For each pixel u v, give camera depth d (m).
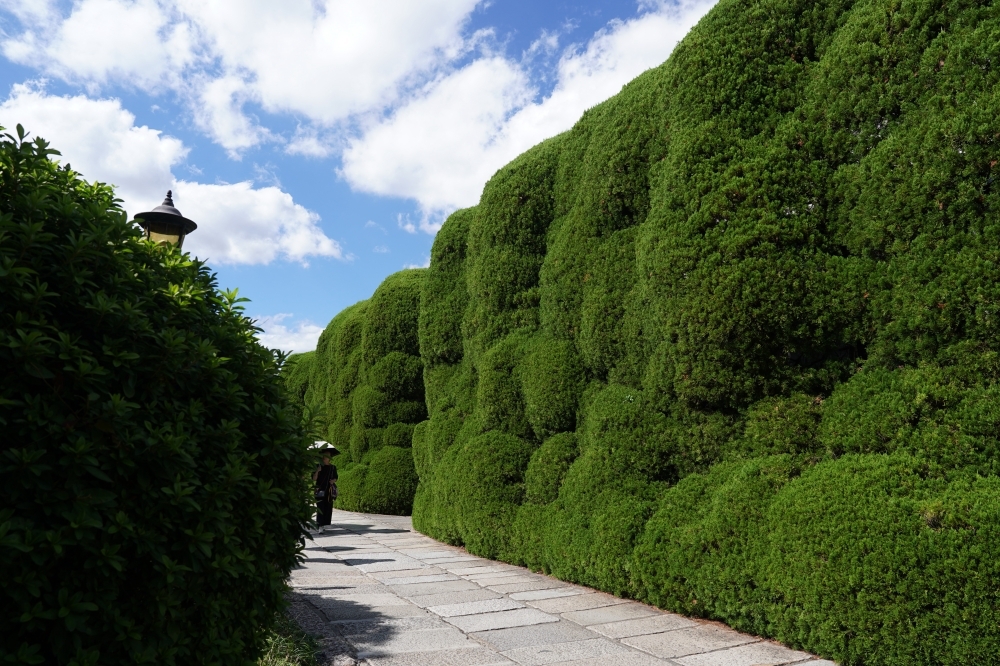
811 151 5.70
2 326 2.46
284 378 3.87
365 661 4.44
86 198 3.21
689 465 6.45
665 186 6.41
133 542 2.65
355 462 16.09
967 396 4.61
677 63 6.68
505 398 8.92
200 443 3.04
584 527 6.86
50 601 2.39
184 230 7.24
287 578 3.81
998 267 4.54
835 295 5.32
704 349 5.91
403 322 15.65
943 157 4.75
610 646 4.77
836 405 5.29
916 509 4.27
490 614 5.69
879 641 4.14
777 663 4.38
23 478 2.34
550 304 8.45
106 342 2.72
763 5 6.30
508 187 9.64
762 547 4.98
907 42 5.18
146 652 2.60
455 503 9.32
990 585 3.82
